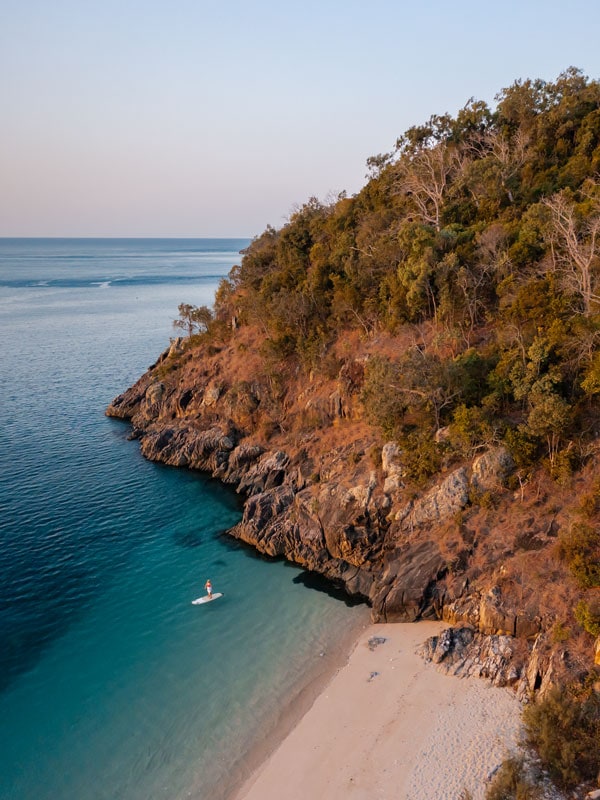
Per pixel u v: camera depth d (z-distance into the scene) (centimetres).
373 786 2620
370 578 4366
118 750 2942
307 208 8794
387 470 4709
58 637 3816
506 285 5088
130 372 11138
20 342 13688
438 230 5838
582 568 3219
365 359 5747
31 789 2725
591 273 4619
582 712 2573
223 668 3534
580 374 4156
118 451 7188
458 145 7644
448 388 4578
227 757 2886
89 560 4750
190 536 5181
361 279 6206
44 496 5881
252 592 4350
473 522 4069
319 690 3316
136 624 3966
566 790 2377
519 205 6244
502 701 3005
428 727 2914
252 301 7312
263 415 6612
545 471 4031
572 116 7106
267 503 5247
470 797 2450
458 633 3519
